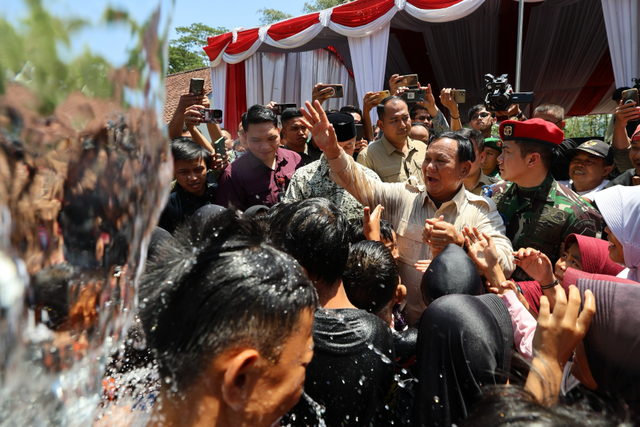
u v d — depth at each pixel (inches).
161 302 29.9
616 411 38.3
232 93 438.0
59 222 16.6
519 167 97.2
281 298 29.4
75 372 19.7
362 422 47.6
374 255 61.8
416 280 90.2
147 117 18.8
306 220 51.7
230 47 400.5
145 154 19.2
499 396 32.9
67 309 18.1
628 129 168.7
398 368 57.6
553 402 34.2
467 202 90.6
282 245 51.2
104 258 18.5
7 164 14.8
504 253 83.1
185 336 28.4
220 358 28.1
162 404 29.6
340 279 55.6
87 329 19.3
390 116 141.0
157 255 34.4
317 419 46.4
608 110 541.0
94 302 18.9
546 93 506.0
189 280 29.7
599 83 476.1
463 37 431.5
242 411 28.9
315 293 33.1
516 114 160.9
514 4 371.6
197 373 28.3
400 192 95.6
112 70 16.3
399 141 143.4
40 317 17.4
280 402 30.2
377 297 61.3
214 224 32.5
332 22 343.3
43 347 18.0
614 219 63.0
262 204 124.3
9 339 16.3
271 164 128.0
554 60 442.0
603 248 76.9
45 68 14.2
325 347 46.3
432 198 91.9
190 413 28.6
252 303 28.4
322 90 158.4
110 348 21.2
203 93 140.7
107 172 17.6
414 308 91.0
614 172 157.8
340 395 46.1
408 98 171.0
